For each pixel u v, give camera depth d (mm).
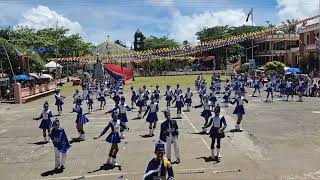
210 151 15094
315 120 22453
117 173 12445
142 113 26797
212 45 40156
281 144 16203
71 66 85125
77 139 18062
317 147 15586
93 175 12305
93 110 29641
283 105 30188
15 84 36281
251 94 40062
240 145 16094
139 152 15211
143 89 26828
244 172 12305
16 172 12984
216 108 13891
